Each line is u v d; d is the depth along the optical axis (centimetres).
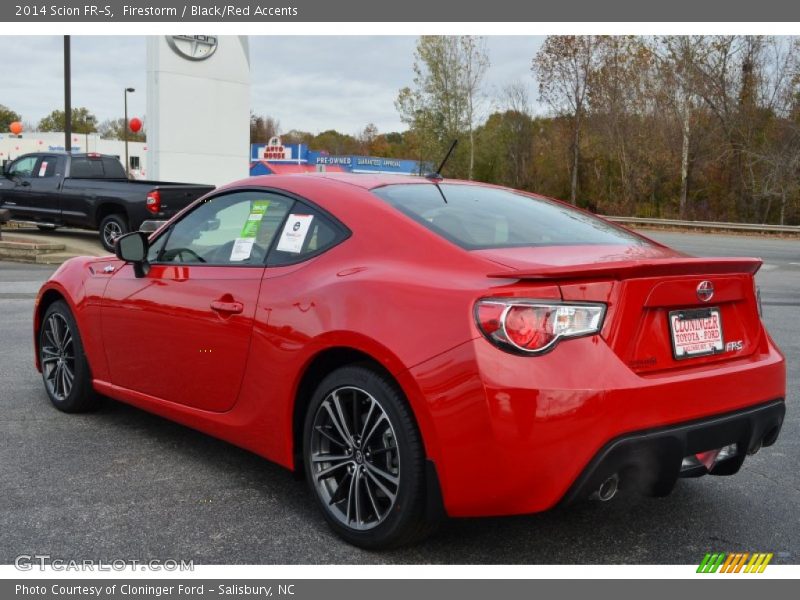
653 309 287
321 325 313
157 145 2156
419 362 276
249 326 350
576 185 4922
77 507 347
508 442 260
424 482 287
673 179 4384
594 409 263
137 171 7088
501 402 260
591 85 4731
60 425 472
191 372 387
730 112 4044
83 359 477
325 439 327
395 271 304
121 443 439
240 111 2319
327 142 9481
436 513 286
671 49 4228
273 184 382
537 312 266
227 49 2266
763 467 419
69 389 491
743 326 323
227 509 349
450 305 277
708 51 4094
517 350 264
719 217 4078
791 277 1464
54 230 1911
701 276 300
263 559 303
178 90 2178
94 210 1520
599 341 273
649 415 273
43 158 1619
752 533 333
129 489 371
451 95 5362
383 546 303
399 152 9094
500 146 5403
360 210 336
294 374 326
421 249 307
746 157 3981
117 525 330
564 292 270
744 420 302
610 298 277
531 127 5450
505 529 333
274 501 360
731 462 316
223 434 374
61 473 390
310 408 325
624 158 4534
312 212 352
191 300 384
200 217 413
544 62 4862
